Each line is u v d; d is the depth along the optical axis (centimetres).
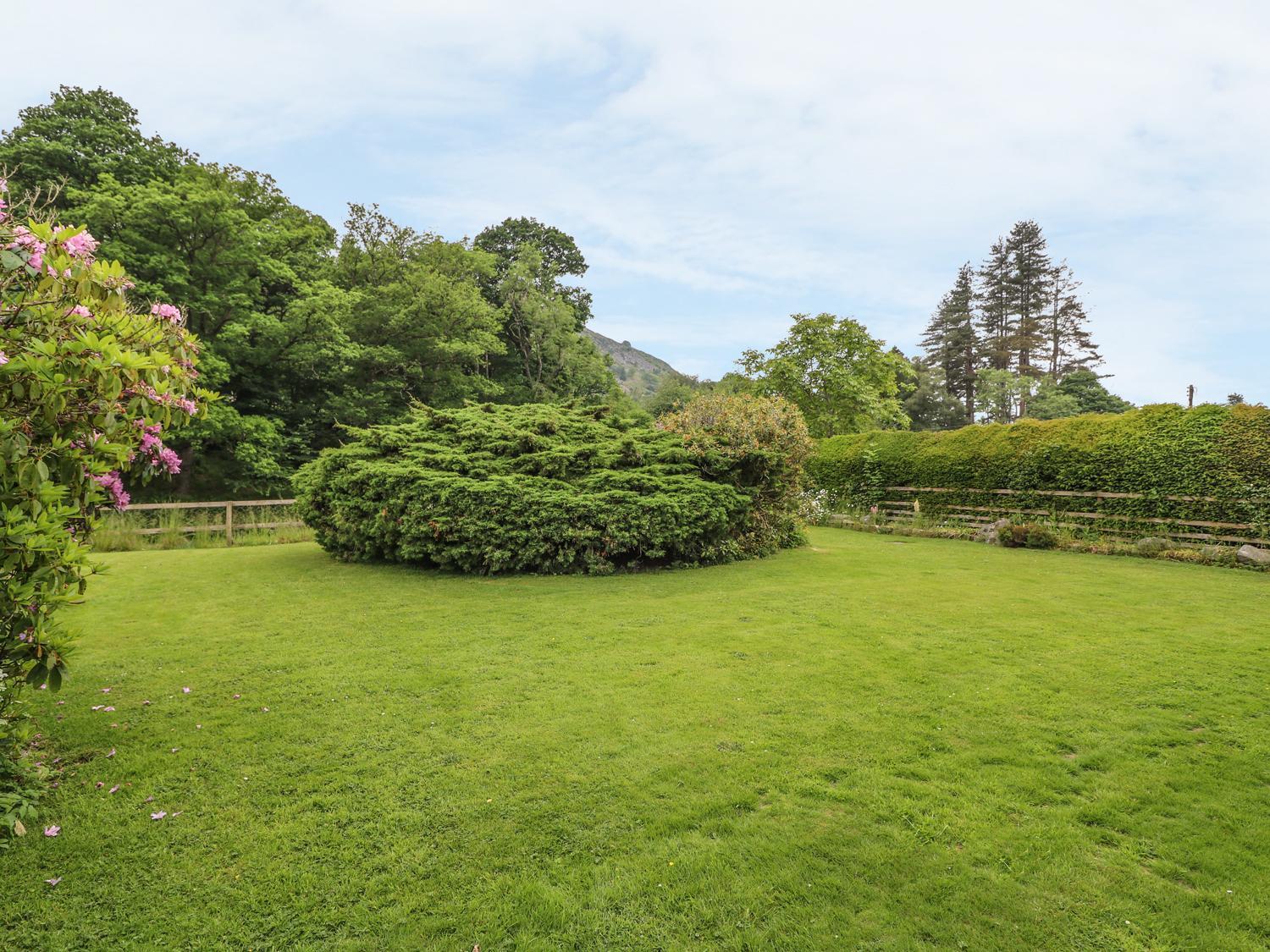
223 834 273
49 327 302
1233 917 223
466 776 325
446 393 2952
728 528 999
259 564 974
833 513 1827
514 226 4019
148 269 1873
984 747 358
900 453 1728
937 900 233
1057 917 224
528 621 630
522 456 954
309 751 353
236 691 442
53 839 268
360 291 2667
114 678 469
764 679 467
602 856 260
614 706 416
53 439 299
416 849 263
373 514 911
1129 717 398
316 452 2598
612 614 660
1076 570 953
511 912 226
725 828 279
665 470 996
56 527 279
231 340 2072
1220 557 1013
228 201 2019
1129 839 271
